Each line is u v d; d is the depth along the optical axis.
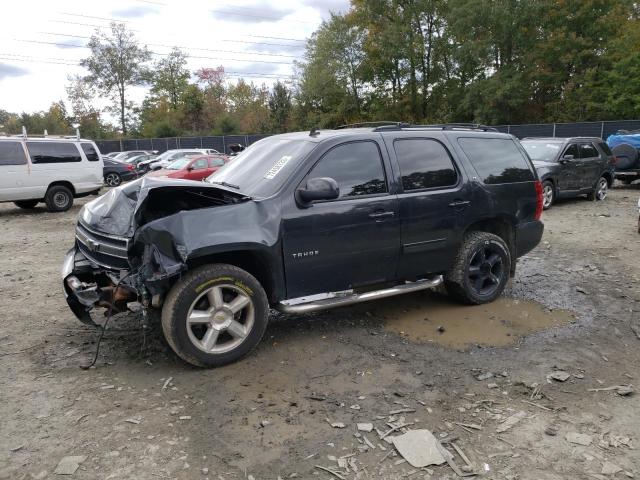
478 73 41.38
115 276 4.24
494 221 5.66
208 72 68.75
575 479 2.86
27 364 4.17
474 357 4.32
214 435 3.20
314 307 4.42
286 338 4.67
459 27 38.69
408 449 3.06
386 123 5.30
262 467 2.92
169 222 3.81
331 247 4.45
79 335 4.77
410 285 5.04
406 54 42.69
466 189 5.22
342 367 4.11
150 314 5.10
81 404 3.55
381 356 4.32
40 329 4.93
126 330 4.84
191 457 2.99
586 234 9.59
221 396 3.66
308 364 4.16
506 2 37.34
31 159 13.70
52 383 3.85
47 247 9.20
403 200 4.80
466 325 5.01
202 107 61.53
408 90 46.06
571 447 3.13
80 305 4.46
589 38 36.12
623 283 6.46
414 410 3.51
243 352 4.15
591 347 4.55
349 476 2.86
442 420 3.41
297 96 50.62
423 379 3.94
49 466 2.91
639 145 16.25
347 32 45.81
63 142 14.28
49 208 14.17
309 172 4.42
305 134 4.99
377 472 2.89
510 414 3.48
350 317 5.20
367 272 4.73
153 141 47.00
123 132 65.69
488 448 3.12
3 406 3.52
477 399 3.67
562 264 7.37
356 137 4.70
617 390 3.81
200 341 4.02
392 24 42.75
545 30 38.22
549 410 3.54
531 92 39.31
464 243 5.32
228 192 4.09
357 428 3.29
